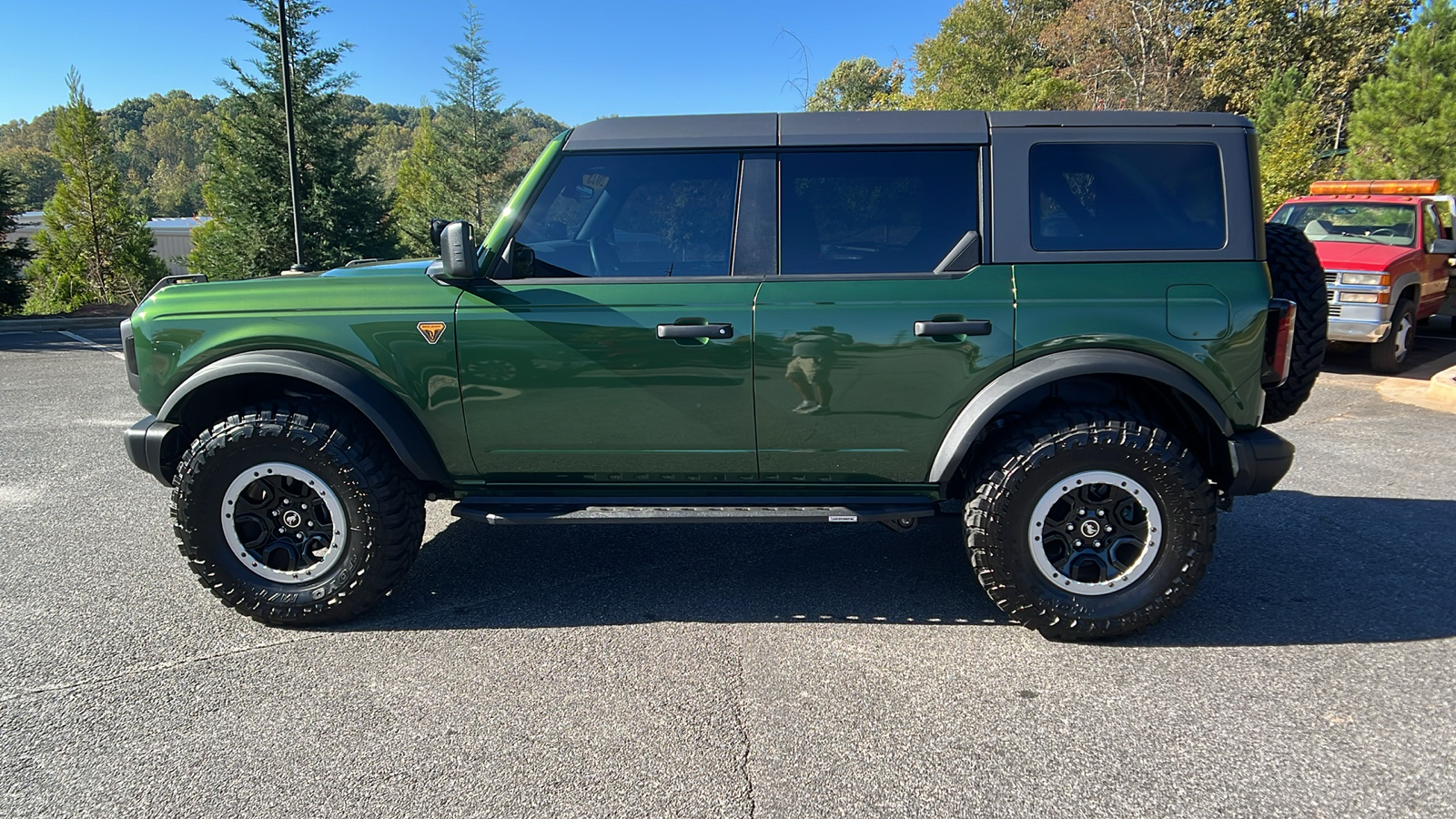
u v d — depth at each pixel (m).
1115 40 36.50
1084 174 3.21
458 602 3.65
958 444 3.16
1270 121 27.69
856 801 2.32
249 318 3.29
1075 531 3.20
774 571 4.01
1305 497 5.02
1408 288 9.26
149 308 3.38
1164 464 3.08
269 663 3.10
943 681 2.97
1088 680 2.97
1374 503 4.89
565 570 4.02
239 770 2.46
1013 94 33.31
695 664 3.10
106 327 15.95
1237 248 3.16
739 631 3.38
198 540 3.28
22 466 5.77
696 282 3.24
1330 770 2.44
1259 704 2.80
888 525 3.51
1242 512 4.75
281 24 13.30
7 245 17.55
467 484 3.47
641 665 3.09
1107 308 3.12
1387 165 17.44
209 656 3.16
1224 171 3.17
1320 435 6.57
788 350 3.19
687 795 2.34
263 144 22.23
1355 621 3.42
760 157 3.29
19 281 17.45
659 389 3.25
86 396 8.34
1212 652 3.18
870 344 3.17
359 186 23.36
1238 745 2.57
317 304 3.29
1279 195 17.33
